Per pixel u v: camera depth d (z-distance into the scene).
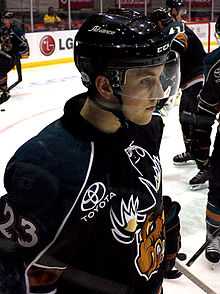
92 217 0.77
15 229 0.75
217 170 2.11
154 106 0.83
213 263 2.13
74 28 11.20
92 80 0.79
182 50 2.82
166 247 1.09
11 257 0.75
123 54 0.75
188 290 1.97
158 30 0.79
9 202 0.75
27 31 10.23
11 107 5.79
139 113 0.81
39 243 0.74
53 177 0.74
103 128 0.80
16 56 6.66
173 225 1.09
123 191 0.81
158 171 0.94
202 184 3.17
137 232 0.86
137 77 0.77
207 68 2.06
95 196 0.77
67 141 0.77
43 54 9.84
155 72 0.79
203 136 2.22
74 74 8.80
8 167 0.78
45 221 0.73
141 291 0.90
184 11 3.45
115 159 0.81
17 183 0.74
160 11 2.50
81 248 0.78
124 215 0.81
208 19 13.25
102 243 0.80
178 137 4.18
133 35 0.76
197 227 2.61
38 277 0.77
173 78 0.85
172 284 2.02
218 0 13.50
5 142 4.24
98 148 0.78
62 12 11.62
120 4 12.35
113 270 0.83
